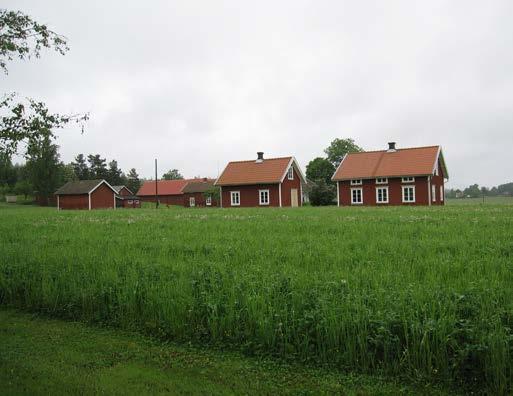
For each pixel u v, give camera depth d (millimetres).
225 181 56562
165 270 8562
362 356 5281
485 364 4777
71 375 5418
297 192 58062
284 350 5684
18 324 7434
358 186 52781
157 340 6488
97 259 9859
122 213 32188
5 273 9211
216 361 5734
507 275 7566
